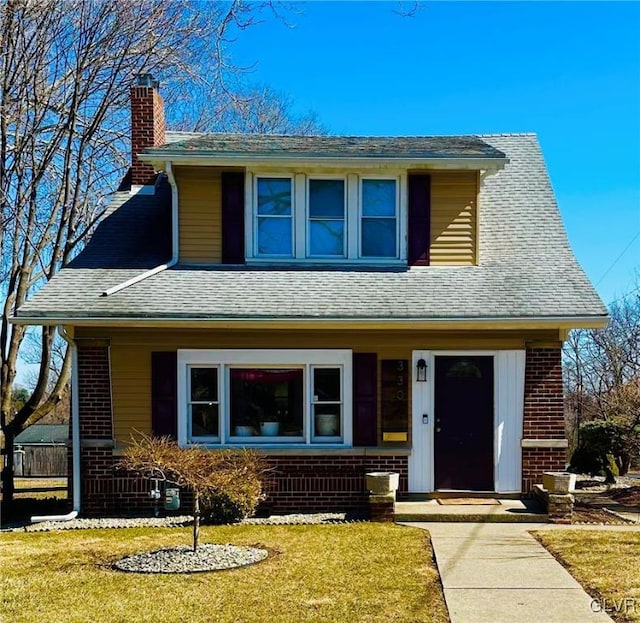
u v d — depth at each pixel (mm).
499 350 12047
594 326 11570
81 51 16875
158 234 14031
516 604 7059
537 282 12477
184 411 11922
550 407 11984
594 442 17469
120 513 11805
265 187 13289
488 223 14094
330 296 12094
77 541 10023
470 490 12094
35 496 17797
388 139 15156
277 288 12320
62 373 17172
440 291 12273
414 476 12047
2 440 14109
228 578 7969
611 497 13797
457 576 8016
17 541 10070
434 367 12156
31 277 17938
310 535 10125
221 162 12773
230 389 12102
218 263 13117
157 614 6797
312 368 12109
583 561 8586
